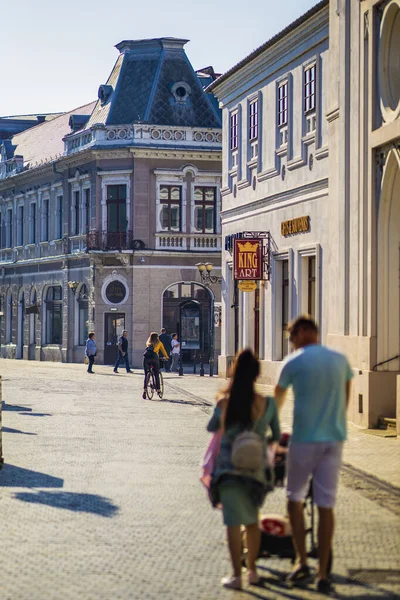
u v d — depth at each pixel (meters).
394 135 28.45
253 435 11.98
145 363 43.19
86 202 81.56
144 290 77.62
